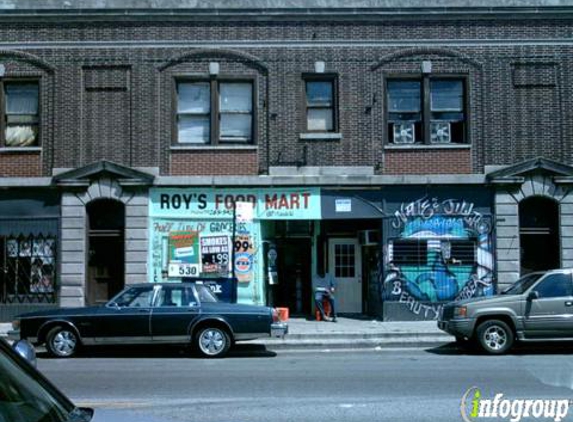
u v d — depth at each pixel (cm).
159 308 1326
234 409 805
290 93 1880
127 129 1866
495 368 1135
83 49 1875
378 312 1878
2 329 1694
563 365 1170
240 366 1192
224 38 1884
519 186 1850
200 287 1364
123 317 1316
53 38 1878
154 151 1858
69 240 1828
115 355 1366
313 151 1870
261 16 1877
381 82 1884
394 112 1898
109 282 1858
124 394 916
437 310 1828
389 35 1891
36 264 1838
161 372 1122
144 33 1880
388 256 1839
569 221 1836
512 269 1830
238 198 1856
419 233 1850
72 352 1326
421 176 1848
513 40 1886
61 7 1880
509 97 1881
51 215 1844
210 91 1883
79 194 1838
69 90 1872
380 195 1856
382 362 1230
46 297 1827
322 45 1884
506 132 1872
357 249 1995
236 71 1883
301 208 1852
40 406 324
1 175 1856
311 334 1569
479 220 1852
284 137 1870
